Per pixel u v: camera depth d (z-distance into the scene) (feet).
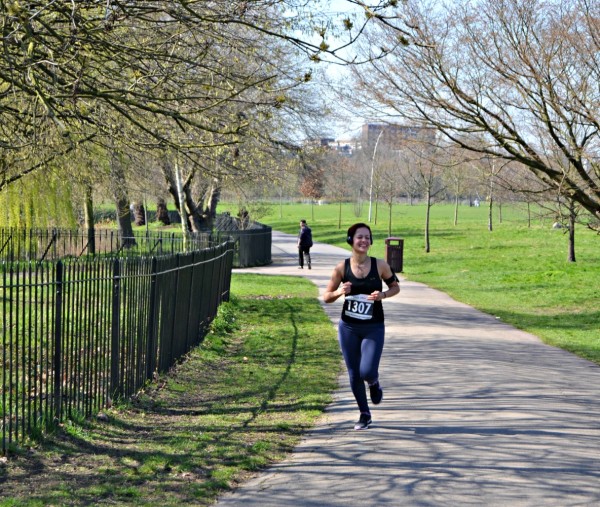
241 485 20.40
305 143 69.77
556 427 26.22
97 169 61.57
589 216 72.59
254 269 110.52
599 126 53.98
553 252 132.57
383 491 19.42
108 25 28.32
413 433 25.36
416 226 220.43
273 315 60.95
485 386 33.63
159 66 31.60
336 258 135.23
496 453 22.88
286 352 44.45
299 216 320.50
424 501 18.61
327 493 19.36
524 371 37.88
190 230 120.98
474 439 24.52
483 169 62.18
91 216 127.95
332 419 27.94
